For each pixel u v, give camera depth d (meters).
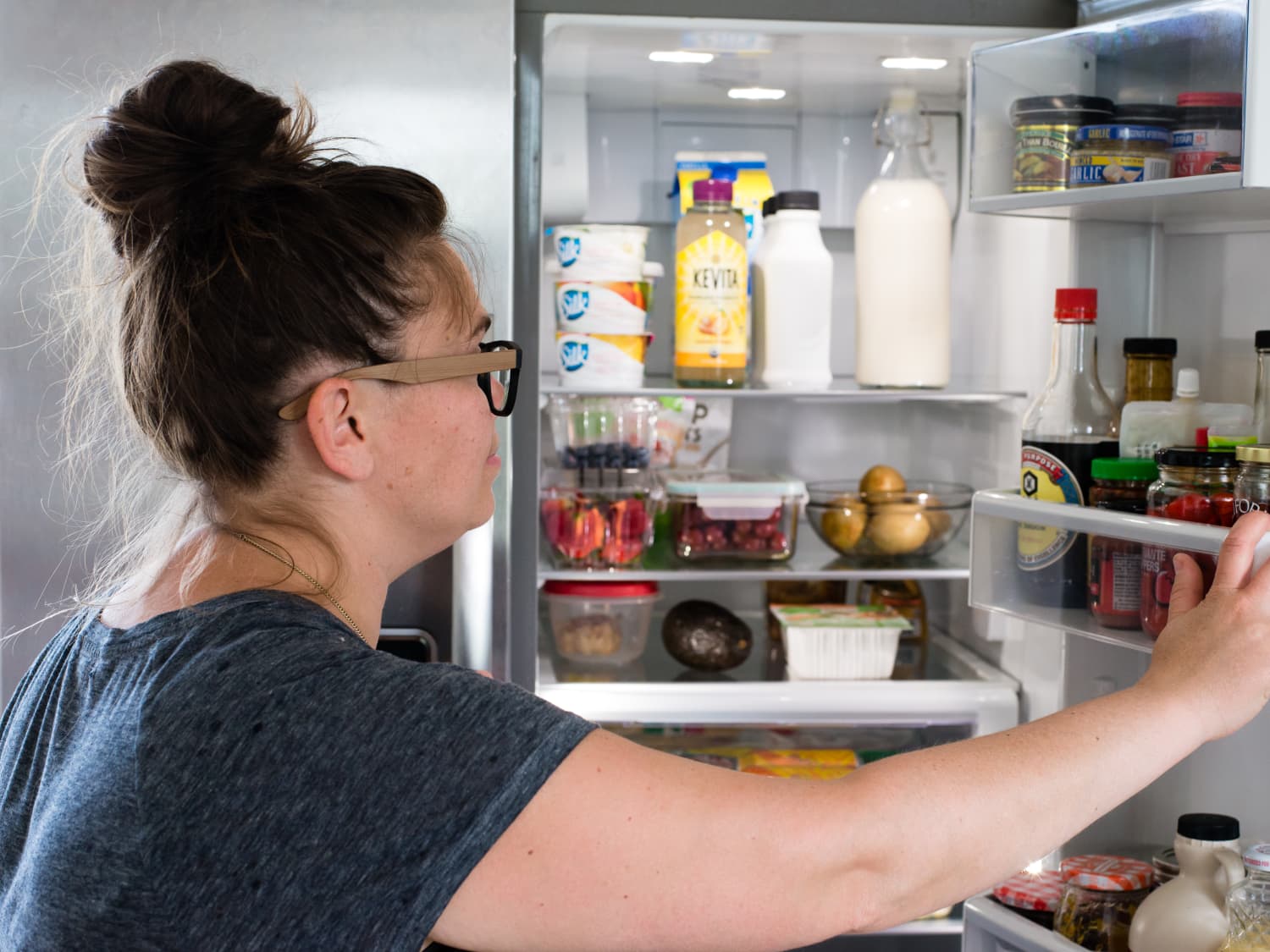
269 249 0.76
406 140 1.58
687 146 2.10
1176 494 1.12
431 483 0.82
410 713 0.70
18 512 1.55
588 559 1.85
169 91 0.79
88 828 0.70
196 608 0.76
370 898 0.68
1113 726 0.80
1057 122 1.28
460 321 0.83
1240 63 1.10
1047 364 1.71
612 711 1.77
